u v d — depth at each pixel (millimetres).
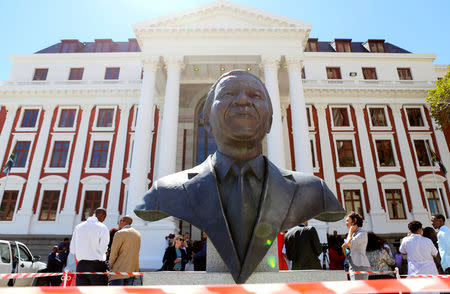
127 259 4180
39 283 7949
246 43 19328
